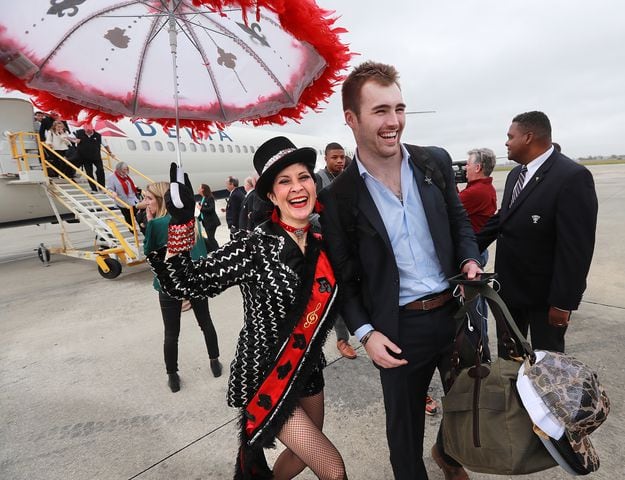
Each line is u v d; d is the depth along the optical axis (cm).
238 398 130
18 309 495
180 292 112
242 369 128
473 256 136
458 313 121
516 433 101
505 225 196
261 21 139
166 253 111
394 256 131
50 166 711
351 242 134
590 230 165
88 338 381
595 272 459
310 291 125
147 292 536
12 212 808
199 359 315
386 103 119
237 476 141
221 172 1436
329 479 127
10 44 118
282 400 126
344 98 129
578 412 89
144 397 264
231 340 350
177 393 267
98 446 215
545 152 185
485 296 116
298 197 121
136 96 152
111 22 132
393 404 141
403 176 134
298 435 128
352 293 140
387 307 132
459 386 118
